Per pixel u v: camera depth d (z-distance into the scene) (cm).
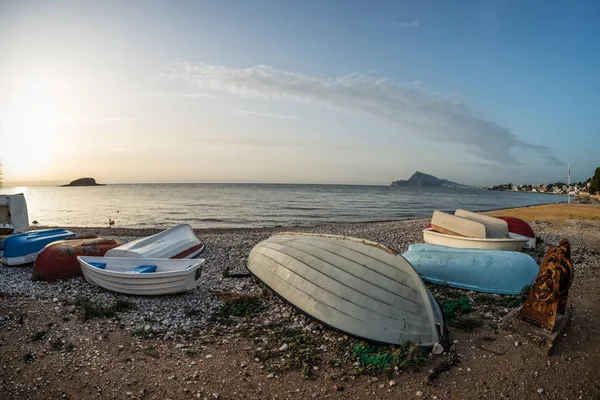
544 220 2267
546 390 468
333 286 631
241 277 966
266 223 2842
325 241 731
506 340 590
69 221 2755
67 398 450
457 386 475
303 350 558
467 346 575
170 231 1229
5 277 950
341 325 589
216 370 510
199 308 739
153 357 543
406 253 979
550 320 586
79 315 684
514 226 1252
